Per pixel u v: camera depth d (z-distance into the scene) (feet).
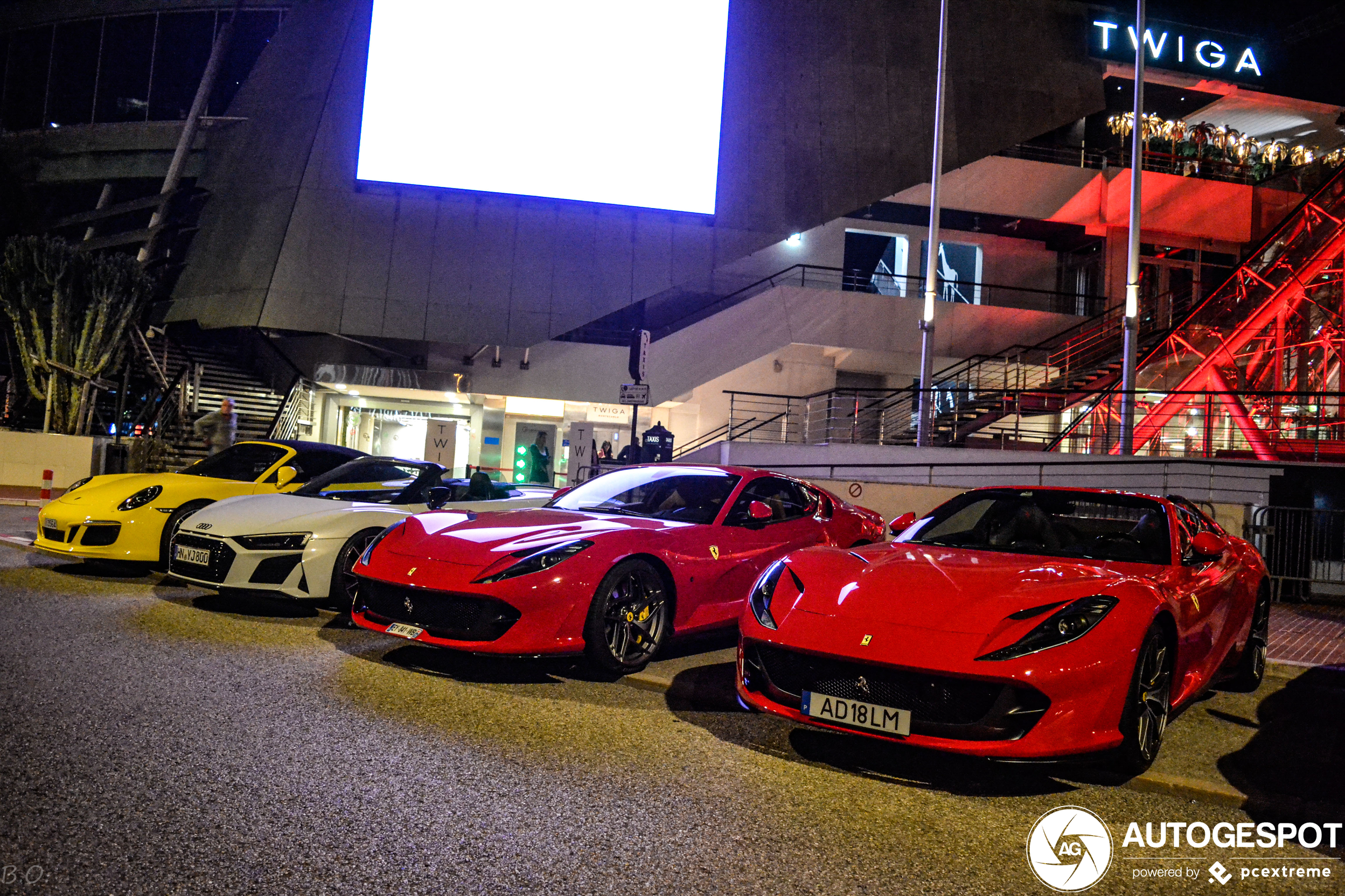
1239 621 17.03
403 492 24.18
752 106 80.89
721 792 10.93
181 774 10.33
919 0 86.12
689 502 20.45
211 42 87.97
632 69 76.59
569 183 76.13
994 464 44.60
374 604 16.58
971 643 11.35
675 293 81.87
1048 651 11.25
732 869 8.75
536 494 27.20
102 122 88.43
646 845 9.20
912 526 17.12
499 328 74.18
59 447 57.11
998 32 86.22
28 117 89.61
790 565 14.47
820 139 81.05
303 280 73.51
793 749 12.87
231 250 77.61
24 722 11.73
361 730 12.39
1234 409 57.11
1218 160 86.43
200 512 21.40
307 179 75.77
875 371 85.46
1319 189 70.44
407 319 73.56
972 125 82.84
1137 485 44.11
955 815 10.71
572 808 10.09
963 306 79.41
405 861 8.48
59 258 59.36
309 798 9.87
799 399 71.77
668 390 75.36
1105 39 87.76
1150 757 12.21
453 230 75.46
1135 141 55.77
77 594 21.62
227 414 40.50
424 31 75.15
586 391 75.72
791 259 82.07
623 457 47.34
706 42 77.56
